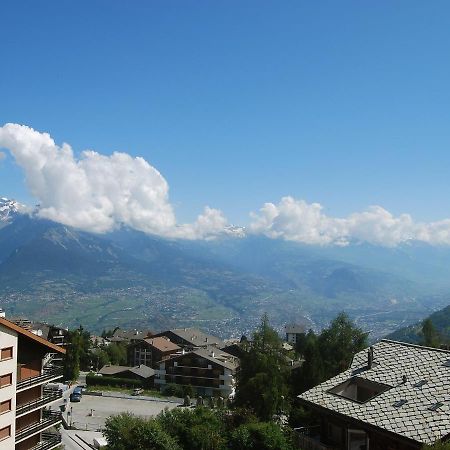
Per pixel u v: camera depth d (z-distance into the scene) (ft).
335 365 245.04
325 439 125.90
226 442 148.97
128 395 364.58
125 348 547.90
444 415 94.89
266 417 213.25
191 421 157.99
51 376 168.55
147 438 150.61
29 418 164.35
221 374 400.47
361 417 106.22
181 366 407.64
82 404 326.24
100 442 215.31
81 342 435.53
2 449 143.23
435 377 108.47
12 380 147.84
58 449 180.45
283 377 230.89
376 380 118.52
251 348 239.71
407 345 127.75
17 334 150.92
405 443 94.48
